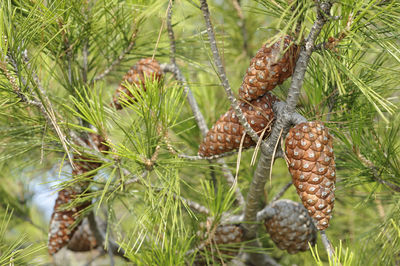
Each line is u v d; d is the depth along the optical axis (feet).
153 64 2.83
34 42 2.74
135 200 3.03
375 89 2.74
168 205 2.59
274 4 2.42
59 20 2.71
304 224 2.83
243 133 2.49
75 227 2.96
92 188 2.90
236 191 3.02
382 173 2.81
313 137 2.39
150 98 2.58
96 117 2.57
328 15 2.32
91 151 2.64
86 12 2.82
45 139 2.81
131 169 2.63
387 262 2.80
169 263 2.60
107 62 3.03
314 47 2.41
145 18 2.87
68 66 2.89
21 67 2.51
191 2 2.66
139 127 2.63
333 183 2.41
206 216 2.86
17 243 2.73
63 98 2.97
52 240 2.90
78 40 2.83
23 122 2.87
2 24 2.43
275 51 2.40
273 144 2.49
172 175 2.64
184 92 3.00
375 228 2.92
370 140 2.84
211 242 2.82
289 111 2.44
